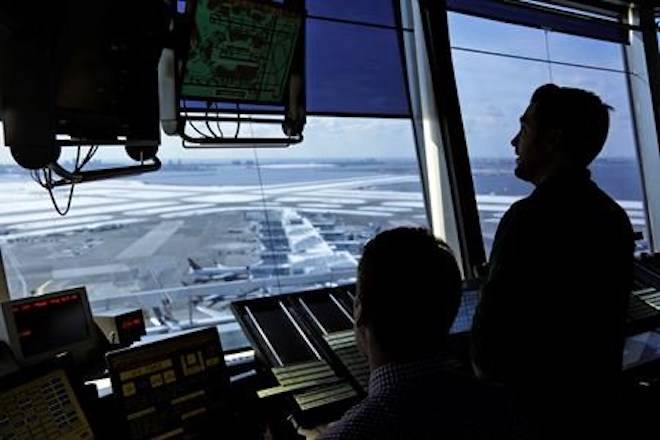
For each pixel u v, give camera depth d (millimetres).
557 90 1782
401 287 895
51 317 1769
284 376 2023
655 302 3186
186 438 1674
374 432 825
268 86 2156
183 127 2016
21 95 1518
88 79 1647
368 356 945
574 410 1686
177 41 1864
